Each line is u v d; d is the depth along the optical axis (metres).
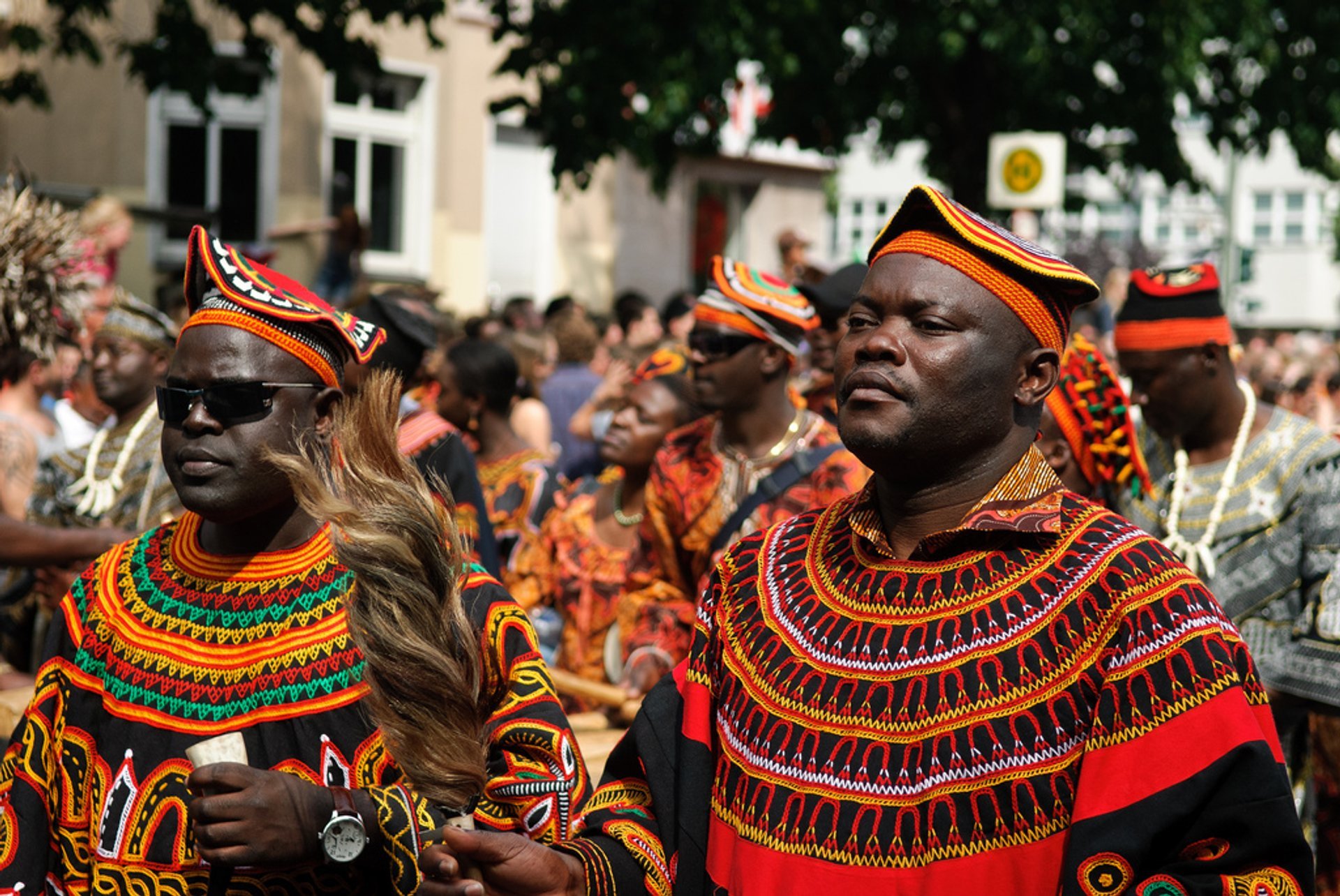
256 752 2.04
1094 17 12.13
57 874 2.15
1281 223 47.38
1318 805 3.78
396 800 1.99
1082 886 1.50
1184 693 1.53
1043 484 1.70
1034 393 1.71
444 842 1.77
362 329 2.27
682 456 3.90
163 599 2.14
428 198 15.40
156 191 13.97
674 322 8.57
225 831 1.89
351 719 2.04
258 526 2.14
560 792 2.06
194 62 9.69
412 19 10.06
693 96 10.59
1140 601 1.57
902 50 12.27
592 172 10.92
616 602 4.37
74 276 4.15
